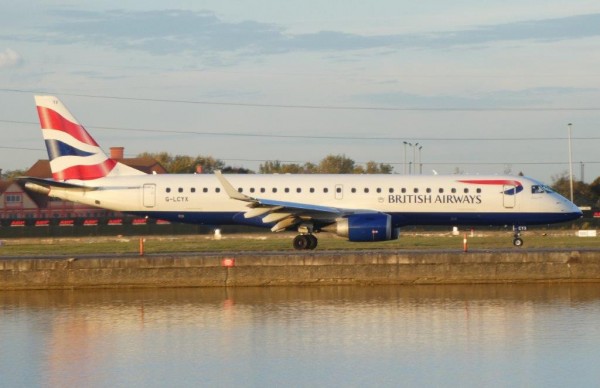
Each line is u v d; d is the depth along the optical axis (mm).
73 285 143125
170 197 175875
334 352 94125
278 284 142875
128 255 154875
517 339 99812
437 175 177750
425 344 97688
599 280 143375
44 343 100875
